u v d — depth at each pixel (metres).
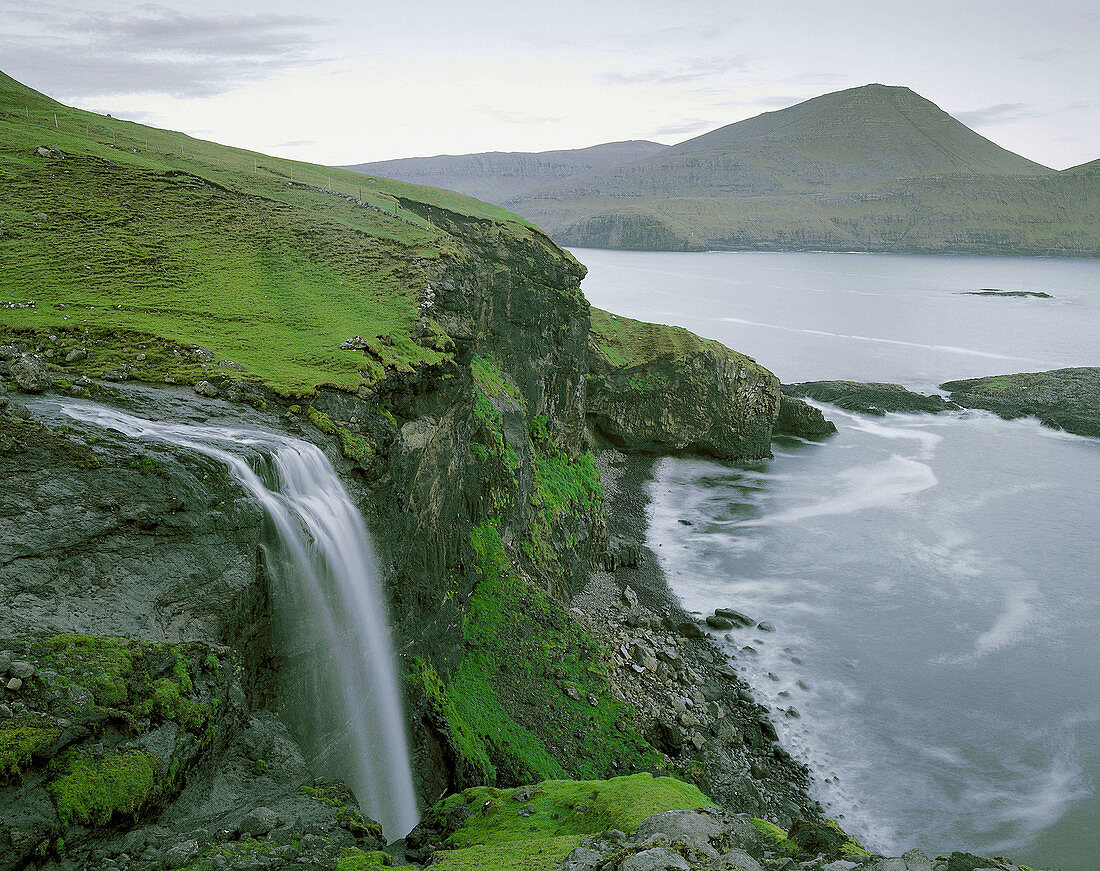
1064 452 107.06
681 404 101.75
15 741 17.42
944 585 68.31
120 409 32.66
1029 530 80.31
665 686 52.16
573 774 42.06
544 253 84.31
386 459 37.69
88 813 17.81
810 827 21.67
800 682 54.31
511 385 72.56
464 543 49.88
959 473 98.81
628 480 95.50
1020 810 43.09
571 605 61.91
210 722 22.03
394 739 36.03
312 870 20.25
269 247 61.50
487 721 42.72
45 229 54.78
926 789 44.69
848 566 72.25
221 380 37.06
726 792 43.09
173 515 25.67
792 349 177.00
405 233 69.81
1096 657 57.25
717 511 86.19
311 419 35.66
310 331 46.44
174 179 68.38
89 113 93.88
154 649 22.23
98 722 19.19
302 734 29.22
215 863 19.02
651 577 69.94
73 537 23.64
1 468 24.92
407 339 47.16
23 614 21.31
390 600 37.06
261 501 28.14
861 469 100.94
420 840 28.75
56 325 40.41
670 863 18.03
